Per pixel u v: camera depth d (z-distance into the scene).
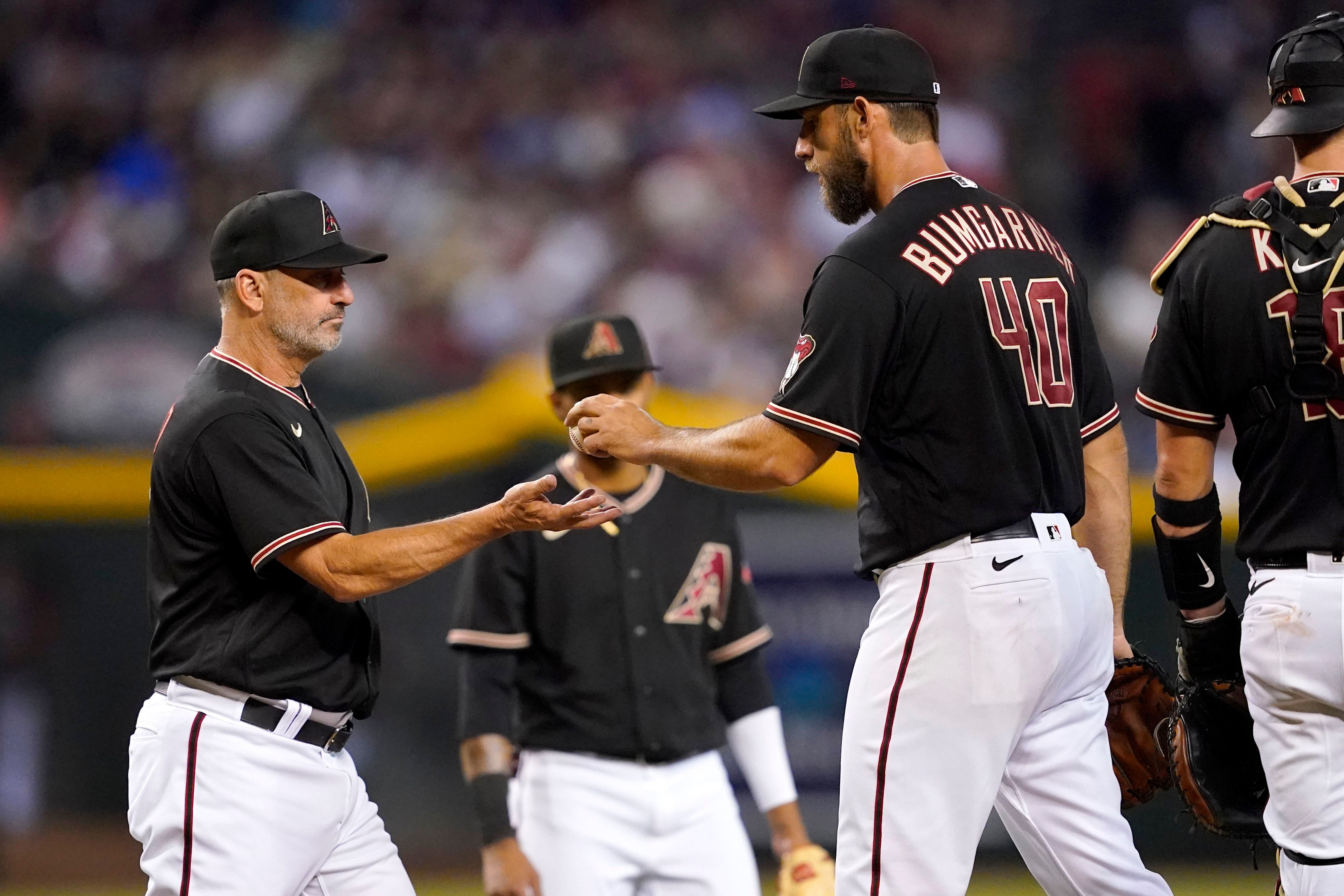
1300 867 12.34
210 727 12.92
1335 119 12.26
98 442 37.31
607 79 55.09
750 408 32.53
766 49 56.75
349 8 56.50
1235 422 12.76
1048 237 13.22
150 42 55.28
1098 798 12.80
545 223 51.31
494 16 56.47
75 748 30.14
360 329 47.56
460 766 29.22
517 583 16.42
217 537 13.02
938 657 12.12
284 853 12.95
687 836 16.23
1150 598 28.83
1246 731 13.82
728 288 49.97
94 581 30.42
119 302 38.34
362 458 30.17
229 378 13.36
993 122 53.97
